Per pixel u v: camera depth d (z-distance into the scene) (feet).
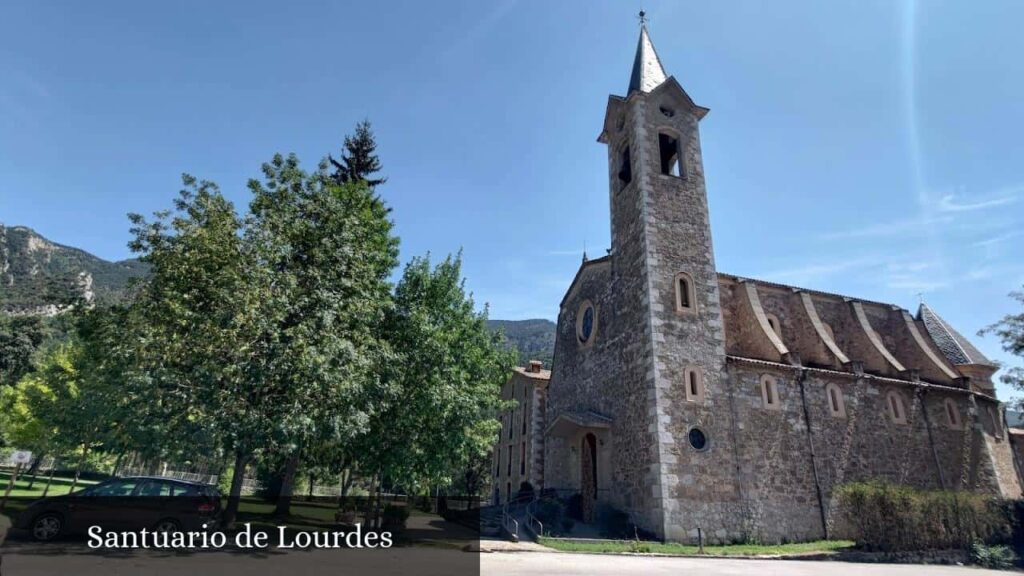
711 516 62.23
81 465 94.89
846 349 95.50
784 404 71.82
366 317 51.19
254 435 41.52
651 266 74.90
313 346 43.16
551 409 100.37
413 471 56.59
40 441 93.35
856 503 61.11
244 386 41.63
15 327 183.32
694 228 80.43
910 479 75.36
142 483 44.34
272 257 46.78
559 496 79.25
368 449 55.57
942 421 82.69
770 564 49.57
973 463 82.07
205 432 40.65
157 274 47.06
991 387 98.48
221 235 45.93
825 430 72.69
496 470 137.08
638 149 84.43
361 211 63.26
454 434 57.88
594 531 68.44
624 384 74.74
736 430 67.77
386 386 51.11
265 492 106.63
